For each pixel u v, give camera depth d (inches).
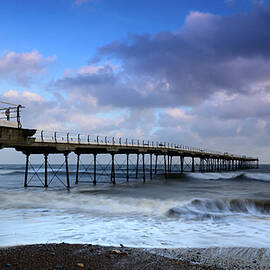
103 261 303.4
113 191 1141.7
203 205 729.6
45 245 361.4
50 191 1084.5
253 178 2260.1
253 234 443.2
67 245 362.0
